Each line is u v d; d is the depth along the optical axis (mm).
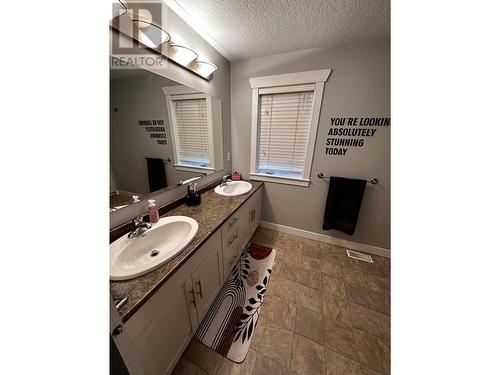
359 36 1527
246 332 1234
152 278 751
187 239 988
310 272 1778
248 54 1895
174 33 1275
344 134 1846
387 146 1751
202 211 1419
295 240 2287
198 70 1557
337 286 1618
